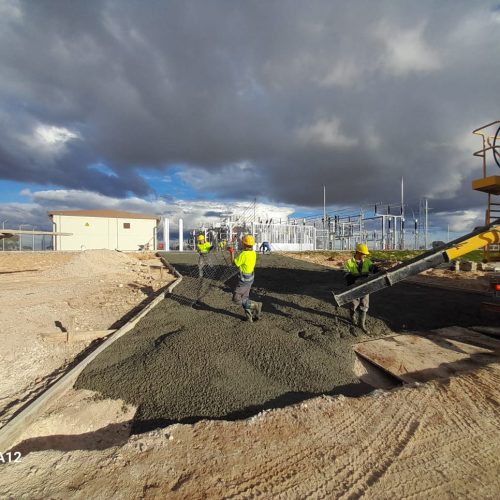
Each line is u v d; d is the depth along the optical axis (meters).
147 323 7.27
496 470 2.59
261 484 2.48
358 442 2.97
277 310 8.20
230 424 3.30
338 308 8.24
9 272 18.91
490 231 5.96
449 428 3.13
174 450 2.91
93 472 2.63
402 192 38.12
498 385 3.90
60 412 4.05
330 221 42.53
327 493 2.39
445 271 16.33
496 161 7.16
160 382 4.53
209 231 38.78
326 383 4.54
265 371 4.85
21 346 6.22
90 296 11.02
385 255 28.19
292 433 3.13
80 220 36.28
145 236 38.44
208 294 10.30
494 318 6.95
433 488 2.42
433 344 5.94
